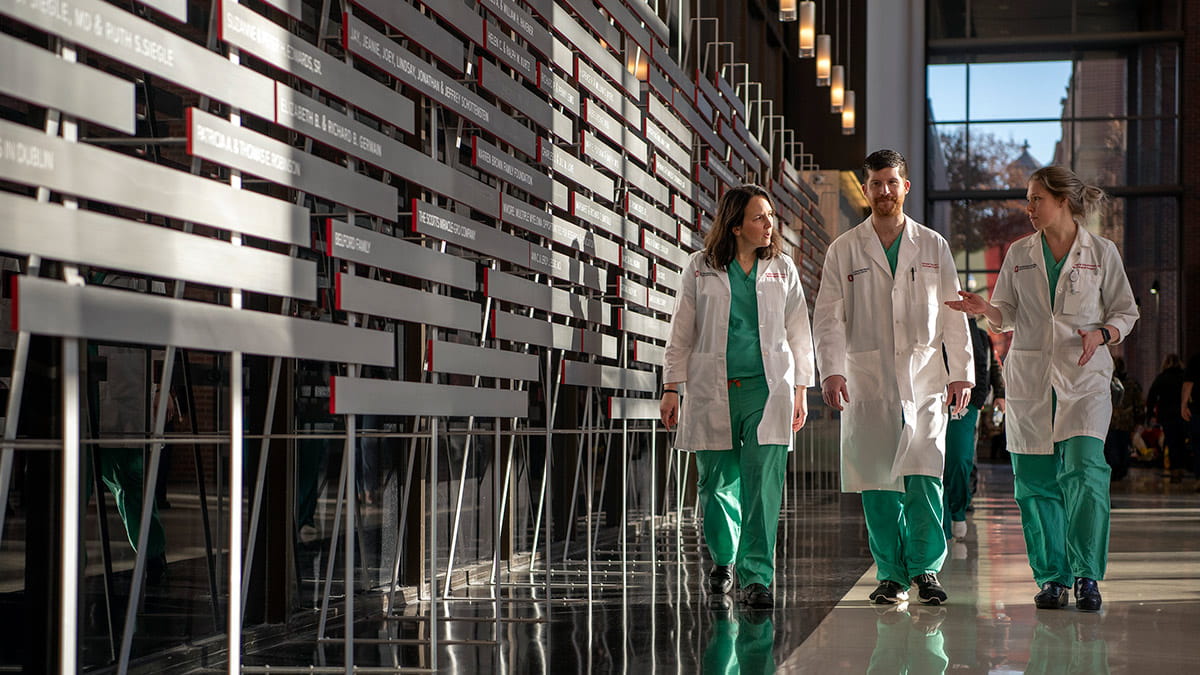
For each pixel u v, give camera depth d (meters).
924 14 19.88
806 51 11.62
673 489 8.59
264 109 2.59
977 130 21.27
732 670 3.21
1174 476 14.66
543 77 4.33
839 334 4.74
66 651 1.97
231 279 2.44
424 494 4.63
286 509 3.71
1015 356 4.66
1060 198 4.56
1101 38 20.77
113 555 2.92
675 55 8.73
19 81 1.87
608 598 4.66
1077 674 3.19
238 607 2.44
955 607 4.47
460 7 3.62
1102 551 4.45
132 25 2.16
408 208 4.44
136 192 2.16
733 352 4.73
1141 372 20.91
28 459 2.62
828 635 3.80
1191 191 20.62
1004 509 9.88
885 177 4.71
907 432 4.60
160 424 2.60
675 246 6.25
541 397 6.05
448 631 3.88
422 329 4.52
